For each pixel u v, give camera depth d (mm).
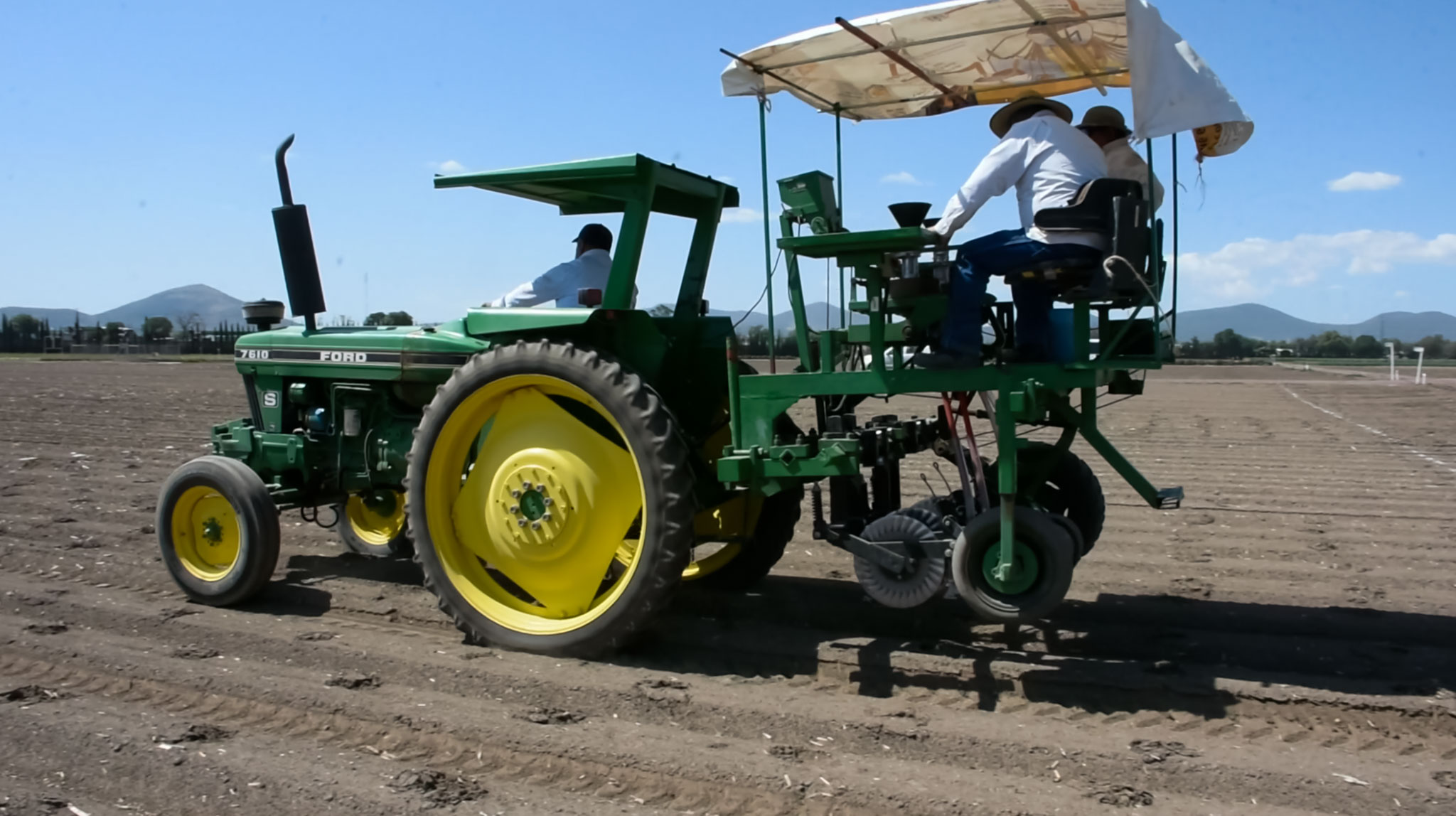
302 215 5578
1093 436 4469
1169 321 4129
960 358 4039
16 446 11156
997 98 5266
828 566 5992
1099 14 4094
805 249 4062
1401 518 7254
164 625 4707
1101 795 3002
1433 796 3004
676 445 4133
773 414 4312
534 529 4387
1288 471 9484
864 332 4363
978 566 4039
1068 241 3961
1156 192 4695
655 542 4105
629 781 3119
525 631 4367
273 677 4008
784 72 4809
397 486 5410
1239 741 3422
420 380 5215
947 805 2930
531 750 3332
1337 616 4863
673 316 5148
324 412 5520
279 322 5926
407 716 3580
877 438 4301
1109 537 6660
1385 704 3670
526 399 4477
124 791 3031
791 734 3490
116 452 10719
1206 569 5793
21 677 4016
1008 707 3738
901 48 4484
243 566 4969
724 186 5145
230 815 2898
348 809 2930
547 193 4922
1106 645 4410
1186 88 3738
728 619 4840
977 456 4391
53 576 5602
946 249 4188
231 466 5039
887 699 3822
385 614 4957
